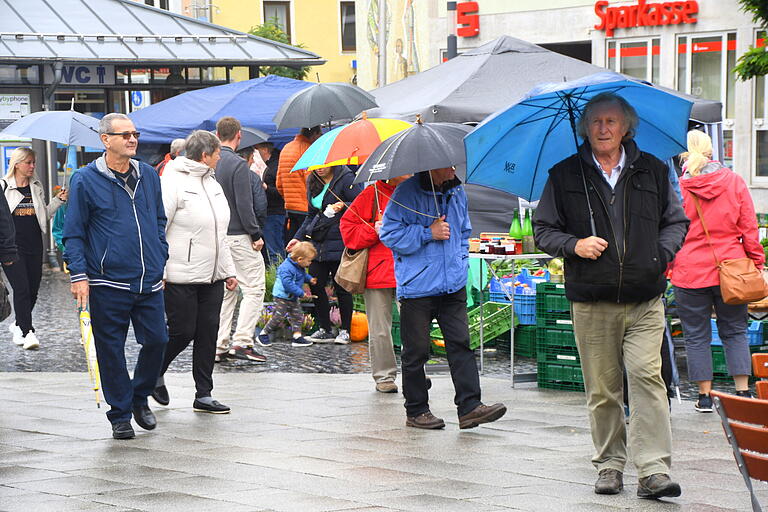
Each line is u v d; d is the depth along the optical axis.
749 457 13.94
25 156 37.41
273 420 25.22
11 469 20.58
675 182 23.14
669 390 24.73
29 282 37.75
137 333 23.70
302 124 37.53
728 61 65.50
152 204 23.53
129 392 23.45
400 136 23.39
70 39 65.44
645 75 69.00
